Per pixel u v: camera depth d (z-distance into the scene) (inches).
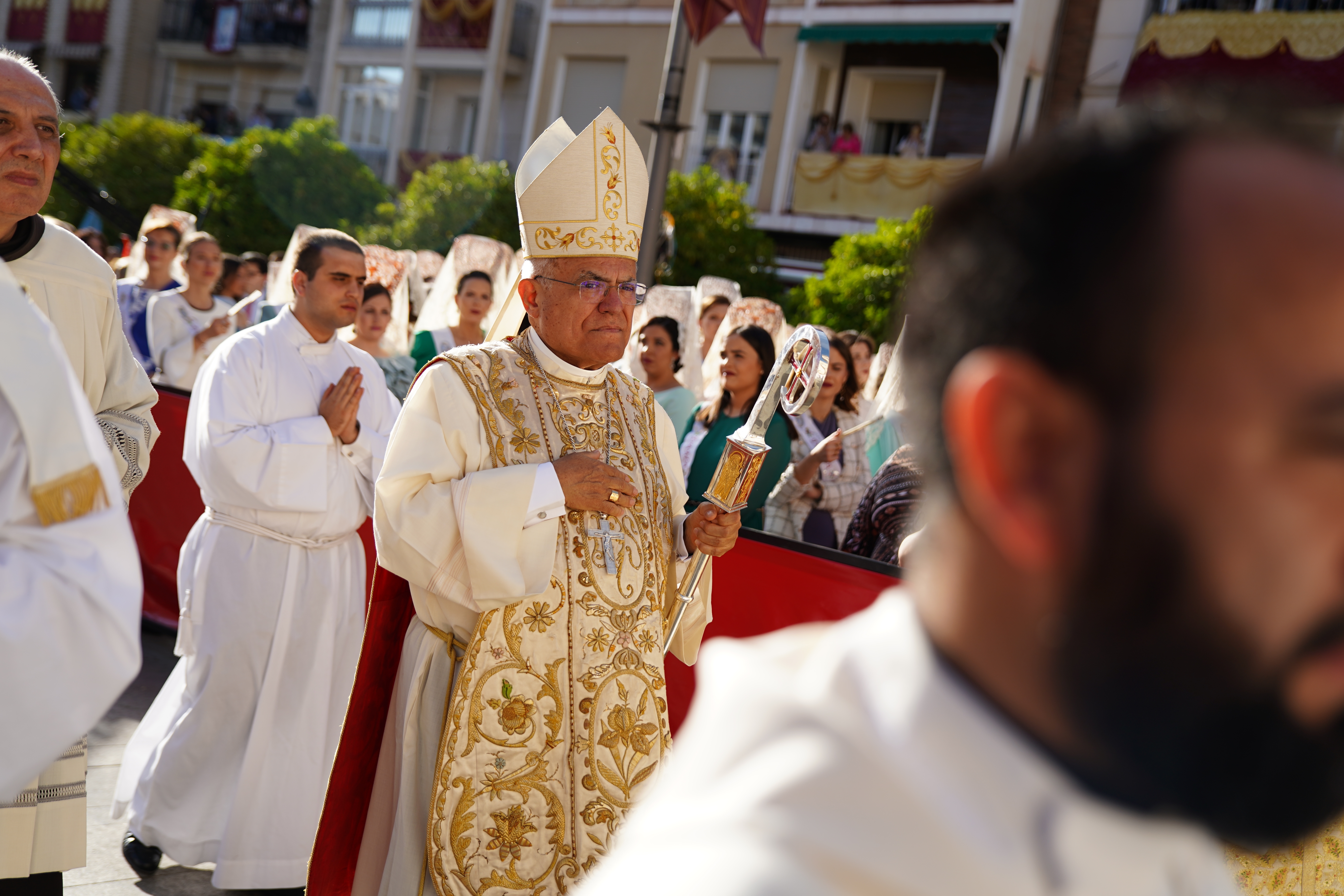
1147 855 20.4
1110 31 617.6
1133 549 17.9
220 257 280.5
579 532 99.9
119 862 135.5
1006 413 19.0
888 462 144.7
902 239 458.9
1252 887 99.0
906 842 19.3
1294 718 18.5
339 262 144.8
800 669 24.8
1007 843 19.5
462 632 100.1
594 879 22.0
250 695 134.5
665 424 114.9
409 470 98.3
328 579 139.3
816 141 703.7
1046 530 19.1
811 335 102.0
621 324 105.5
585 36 771.4
